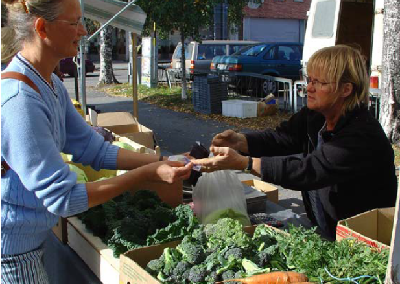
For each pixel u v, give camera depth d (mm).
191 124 10961
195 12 13242
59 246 3102
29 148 1707
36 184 1739
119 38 40344
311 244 2168
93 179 3754
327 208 2854
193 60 16906
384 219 2574
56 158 1801
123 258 2225
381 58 8664
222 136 3111
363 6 10805
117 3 7855
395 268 1459
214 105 12078
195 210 3061
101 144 2375
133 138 5043
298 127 3100
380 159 2492
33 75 1796
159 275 2182
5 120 1694
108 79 19609
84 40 7758
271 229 2541
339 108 2568
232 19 16781
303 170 2428
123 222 2576
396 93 8070
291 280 1944
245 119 11305
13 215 1812
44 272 2029
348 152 2400
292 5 33375
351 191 2713
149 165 2139
